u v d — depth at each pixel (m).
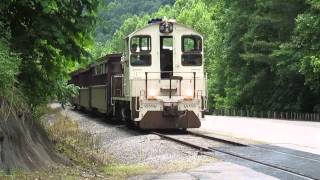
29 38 12.45
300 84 49.84
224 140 19.69
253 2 54.88
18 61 11.48
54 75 13.27
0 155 9.64
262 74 54.31
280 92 52.81
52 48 12.91
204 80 25.75
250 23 54.25
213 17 66.31
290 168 12.89
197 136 22.78
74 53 12.77
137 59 25.58
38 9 12.32
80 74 49.31
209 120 38.84
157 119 24.92
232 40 57.88
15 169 10.01
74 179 10.73
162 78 25.64
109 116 35.00
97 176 11.75
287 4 49.28
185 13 95.38
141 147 18.95
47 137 13.70
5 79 10.55
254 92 56.84
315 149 17.34
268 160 14.44
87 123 33.44
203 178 11.38
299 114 48.41
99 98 36.66
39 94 13.39
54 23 12.38
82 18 12.54
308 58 41.56
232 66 59.19
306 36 42.47
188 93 25.33
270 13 50.78
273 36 53.25
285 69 47.72
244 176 11.62
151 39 25.77
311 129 27.33
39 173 10.54
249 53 52.75
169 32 25.73
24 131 11.47
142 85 25.42
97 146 18.62
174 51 25.70
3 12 12.46
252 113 57.31
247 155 15.58
